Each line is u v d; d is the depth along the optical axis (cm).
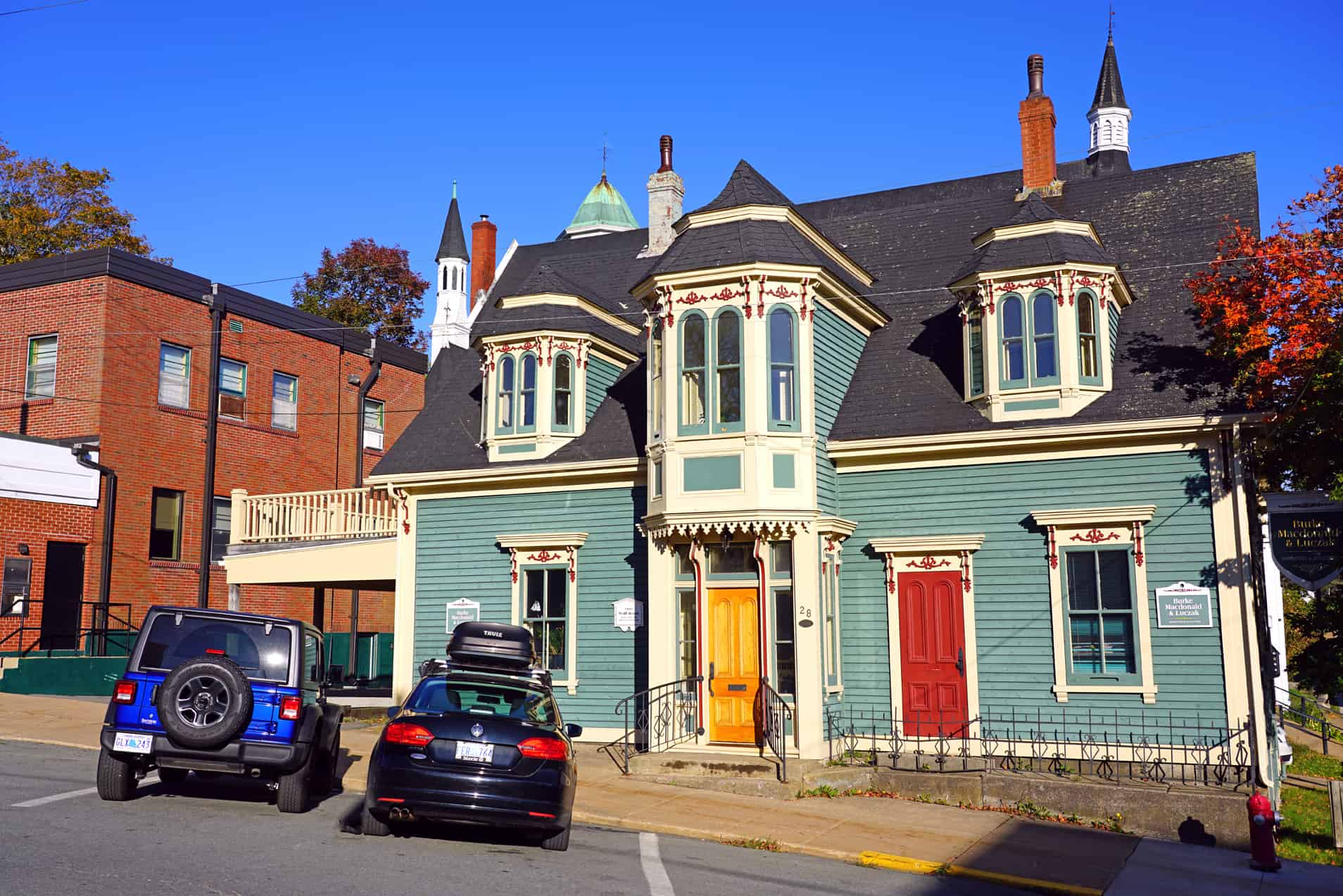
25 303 2581
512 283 2803
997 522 1639
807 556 1614
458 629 1457
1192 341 1664
